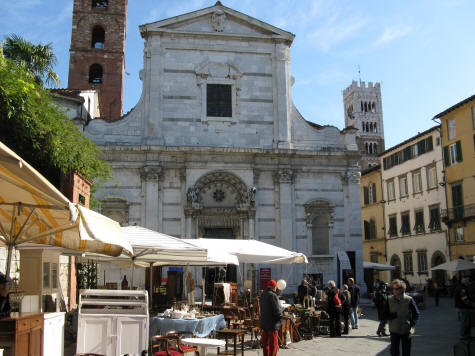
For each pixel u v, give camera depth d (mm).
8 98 14453
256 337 17234
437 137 48781
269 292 13125
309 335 18953
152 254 16375
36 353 8992
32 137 15938
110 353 11008
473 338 12500
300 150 35500
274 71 36969
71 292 19984
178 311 14461
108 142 34188
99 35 50156
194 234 33531
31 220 11430
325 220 36125
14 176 7312
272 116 36406
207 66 36062
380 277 59406
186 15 36188
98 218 9422
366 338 19109
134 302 11328
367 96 105000
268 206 35031
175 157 34250
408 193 53781
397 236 55750
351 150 36250
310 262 34781
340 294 20641
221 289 20672
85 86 47562
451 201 45906
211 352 15648
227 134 35625
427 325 23531
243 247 19703
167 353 11016
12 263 16562
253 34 36969
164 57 35875
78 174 19516
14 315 8828
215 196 34719
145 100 35062
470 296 18141
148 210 33188
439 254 47500
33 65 26219
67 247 12406
